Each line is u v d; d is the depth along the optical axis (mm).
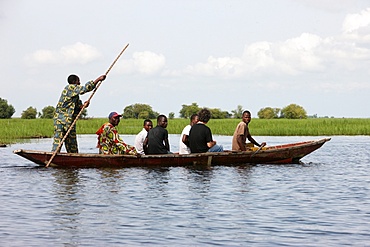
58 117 15812
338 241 7574
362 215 9117
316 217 8969
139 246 7344
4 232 7988
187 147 16688
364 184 12570
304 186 12227
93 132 48875
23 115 102250
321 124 48719
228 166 16141
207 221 8688
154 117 107688
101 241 7566
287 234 7930
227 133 43062
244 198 10664
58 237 7754
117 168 15344
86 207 9750
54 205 9922
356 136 39750
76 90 15727
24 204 10023
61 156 15414
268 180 13195
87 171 14680
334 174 14461
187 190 11586
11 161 17953
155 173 14336
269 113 104812
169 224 8492
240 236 7820
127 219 8812
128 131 47594
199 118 16438
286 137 39438
